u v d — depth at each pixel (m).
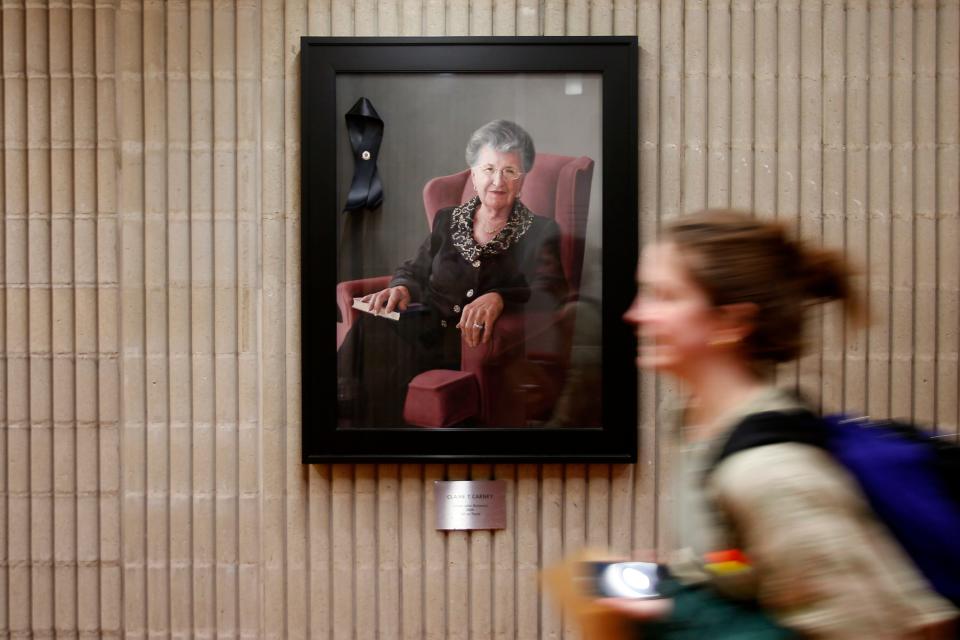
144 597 2.34
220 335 2.31
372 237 2.26
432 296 2.26
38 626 2.34
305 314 2.24
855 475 0.86
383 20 2.29
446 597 2.32
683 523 1.01
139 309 2.33
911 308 2.30
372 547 2.32
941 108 2.30
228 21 2.31
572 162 2.25
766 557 0.77
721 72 2.29
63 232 2.33
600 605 0.99
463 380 2.26
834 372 2.29
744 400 0.90
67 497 2.34
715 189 2.29
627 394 2.24
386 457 2.25
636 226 2.23
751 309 0.91
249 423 2.31
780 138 2.30
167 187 2.32
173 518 2.32
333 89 2.23
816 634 0.74
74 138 2.33
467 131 2.25
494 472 2.31
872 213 2.29
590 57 2.23
